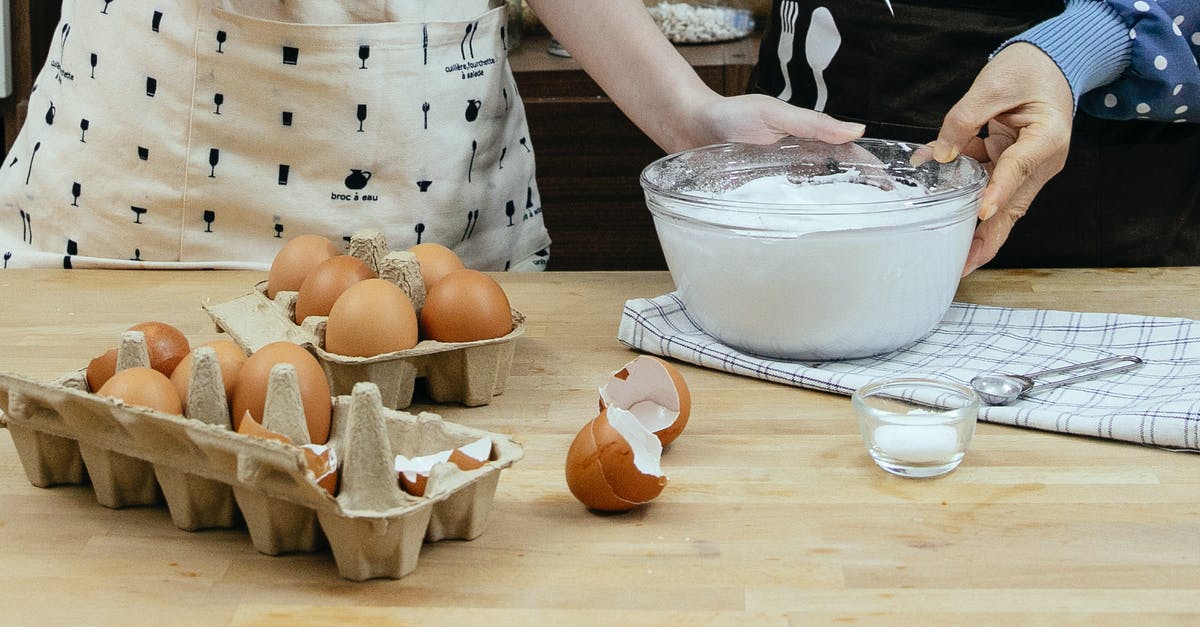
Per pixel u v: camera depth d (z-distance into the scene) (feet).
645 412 2.98
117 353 2.77
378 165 4.42
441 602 2.35
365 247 3.55
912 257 3.20
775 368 3.37
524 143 4.99
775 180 3.74
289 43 4.19
